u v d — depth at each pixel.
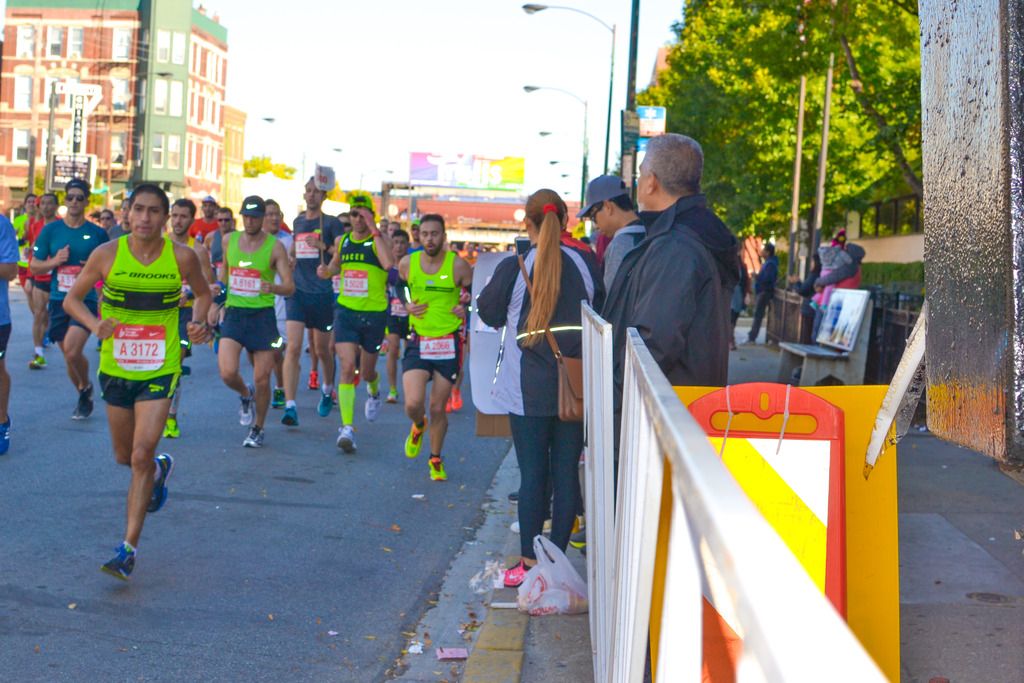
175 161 79.19
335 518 7.76
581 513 6.89
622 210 6.38
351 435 10.06
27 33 78.25
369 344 11.11
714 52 34.41
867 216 43.53
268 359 10.37
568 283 5.70
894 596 3.73
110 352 6.21
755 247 49.38
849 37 16.67
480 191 117.19
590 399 4.82
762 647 0.83
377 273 10.70
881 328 13.30
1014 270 2.77
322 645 5.28
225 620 5.56
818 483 3.54
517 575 5.91
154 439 6.09
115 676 4.76
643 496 2.18
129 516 6.00
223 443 10.43
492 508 8.21
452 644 5.36
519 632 5.20
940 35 3.28
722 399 3.61
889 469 3.75
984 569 5.88
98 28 77.62
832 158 34.00
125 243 6.27
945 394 3.26
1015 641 4.76
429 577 6.47
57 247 13.05
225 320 10.45
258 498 8.25
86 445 9.80
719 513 0.96
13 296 31.00
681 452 1.26
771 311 25.09
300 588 6.15
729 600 0.99
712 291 4.28
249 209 10.14
